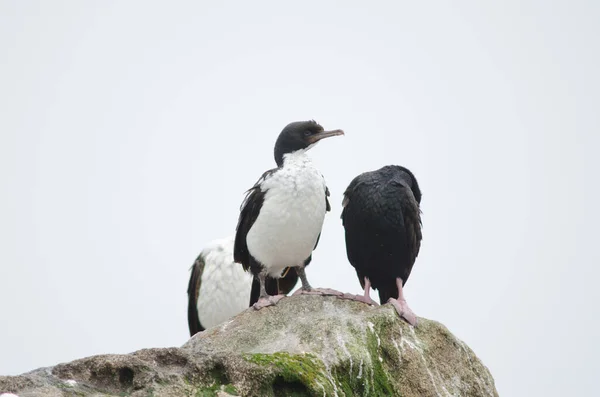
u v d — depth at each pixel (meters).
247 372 10.55
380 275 15.50
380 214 14.60
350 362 11.89
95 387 10.19
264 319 13.11
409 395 12.23
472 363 13.20
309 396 10.78
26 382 9.84
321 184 15.07
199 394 10.25
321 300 13.44
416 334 12.98
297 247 15.09
